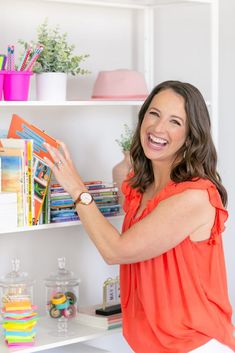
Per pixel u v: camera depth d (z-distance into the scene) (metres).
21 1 2.93
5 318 2.60
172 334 2.33
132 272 2.45
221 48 3.46
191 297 2.33
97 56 3.17
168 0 3.09
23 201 2.61
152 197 2.45
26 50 2.57
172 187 2.31
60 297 2.76
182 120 2.33
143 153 2.49
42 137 2.62
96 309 2.89
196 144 2.34
